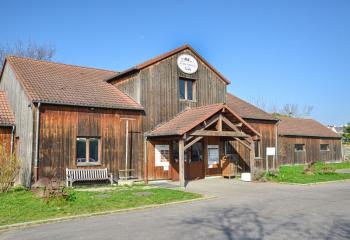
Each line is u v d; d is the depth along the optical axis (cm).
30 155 1490
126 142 1753
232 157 2184
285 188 1565
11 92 1886
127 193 1318
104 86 1986
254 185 1670
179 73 1998
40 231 804
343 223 844
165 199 1203
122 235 752
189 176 1930
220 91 2200
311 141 3503
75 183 1569
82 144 1634
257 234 746
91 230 803
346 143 4297
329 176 2050
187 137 1612
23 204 1076
